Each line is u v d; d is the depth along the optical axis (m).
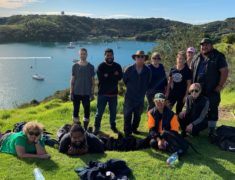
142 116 5.67
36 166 3.37
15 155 3.58
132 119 4.97
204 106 4.18
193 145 4.12
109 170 3.24
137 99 4.44
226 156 3.80
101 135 4.68
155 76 4.60
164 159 3.65
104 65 4.57
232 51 10.95
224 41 22.03
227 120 5.61
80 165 3.43
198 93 4.15
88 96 4.80
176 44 11.25
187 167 3.48
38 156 3.54
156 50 11.55
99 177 3.06
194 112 4.22
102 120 5.44
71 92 4.80
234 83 9.61
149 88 4.62
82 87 4.75
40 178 3.06
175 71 4.49
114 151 3.94
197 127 4.22
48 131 4.93
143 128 5.00
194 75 4.27
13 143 3.60
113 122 4.81
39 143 3.61
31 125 3.53
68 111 6.39
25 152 3.56
